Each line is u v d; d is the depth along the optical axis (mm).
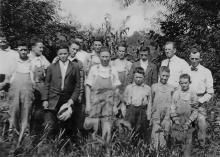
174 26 15414
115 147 6137
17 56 7312
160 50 14258
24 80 6684
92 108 6719
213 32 14406
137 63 7777
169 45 7523
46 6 20734
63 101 6684
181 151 6367
